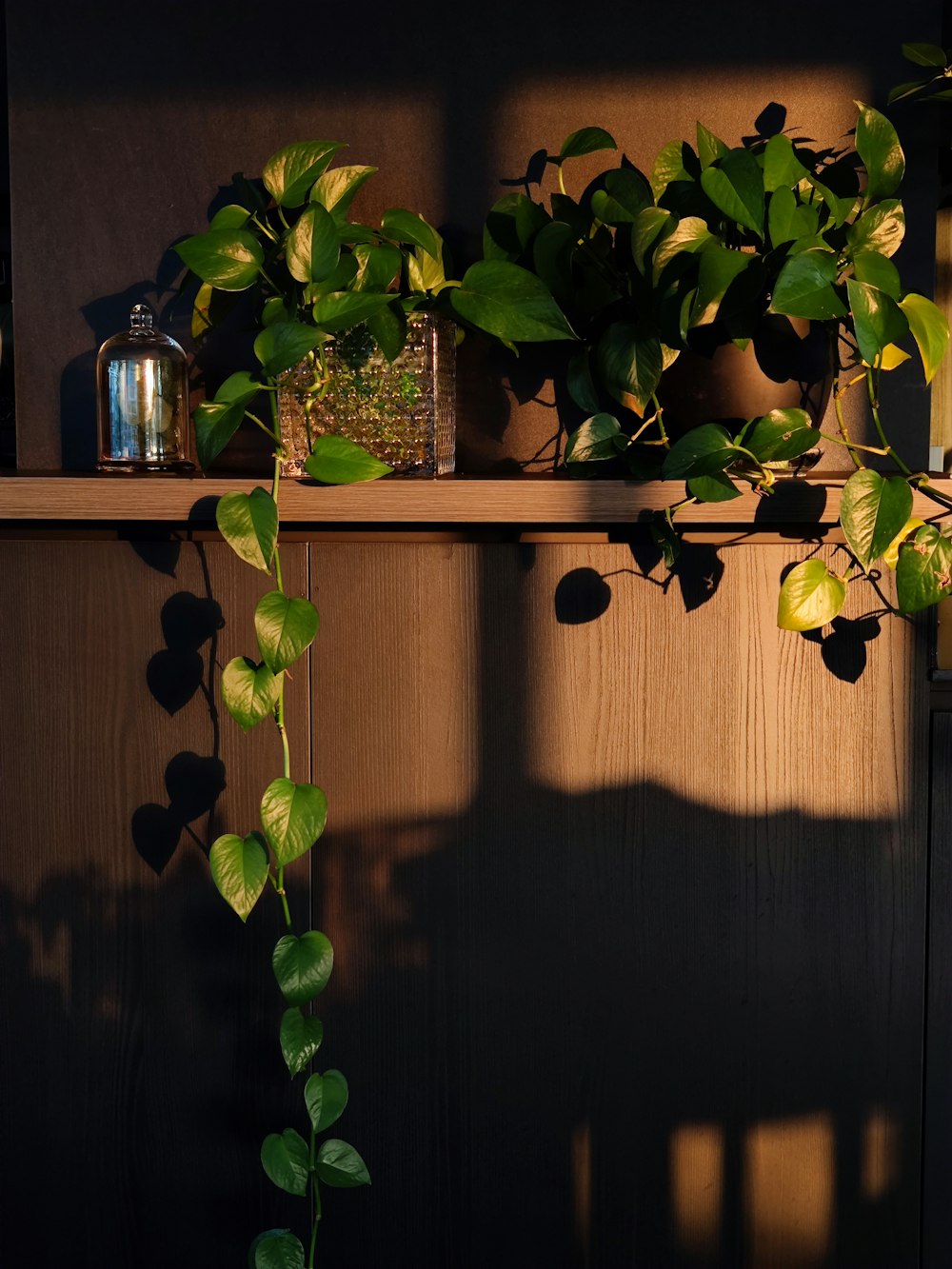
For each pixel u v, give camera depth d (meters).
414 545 1.22
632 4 1.27
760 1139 1.27
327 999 1.26
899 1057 1.27
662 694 1.23
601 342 1.13
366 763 1.24
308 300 1.09
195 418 1.08
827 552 1.23
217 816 1.24
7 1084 1.26
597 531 1.22
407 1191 1.27
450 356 1.22
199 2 1.27
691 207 1.11
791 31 1.26
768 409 1.12
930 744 1.24
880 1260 1.28
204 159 1.28
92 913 1.25
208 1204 1.27
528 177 1.28
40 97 1.27
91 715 1.23
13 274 1.29
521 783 1.24
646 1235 1.28
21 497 1.12
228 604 1.22
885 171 1.08
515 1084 1.26
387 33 1.27
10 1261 1.27
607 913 1.25
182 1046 1.26
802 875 1.25
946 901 1.25
